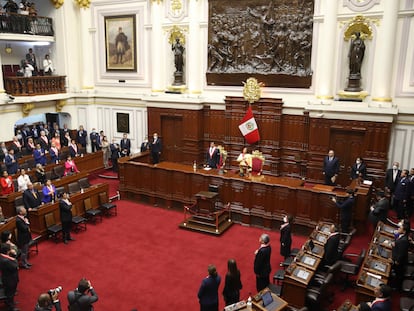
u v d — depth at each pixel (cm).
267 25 1470
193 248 1039
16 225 929
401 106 1304
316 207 1104
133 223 1201
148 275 908
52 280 888
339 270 788
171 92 1708
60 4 1827
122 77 1853
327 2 1351
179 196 1310
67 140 1825
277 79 1490
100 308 786
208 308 672
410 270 830
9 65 1875
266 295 647
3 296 769
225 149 1606
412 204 1179
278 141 1495
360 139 1365
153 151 1623
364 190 1127
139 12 1738
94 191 1241
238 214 1209
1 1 1842
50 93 1817
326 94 1404
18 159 1451
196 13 1584
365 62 1365
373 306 632
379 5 1305
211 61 1603
